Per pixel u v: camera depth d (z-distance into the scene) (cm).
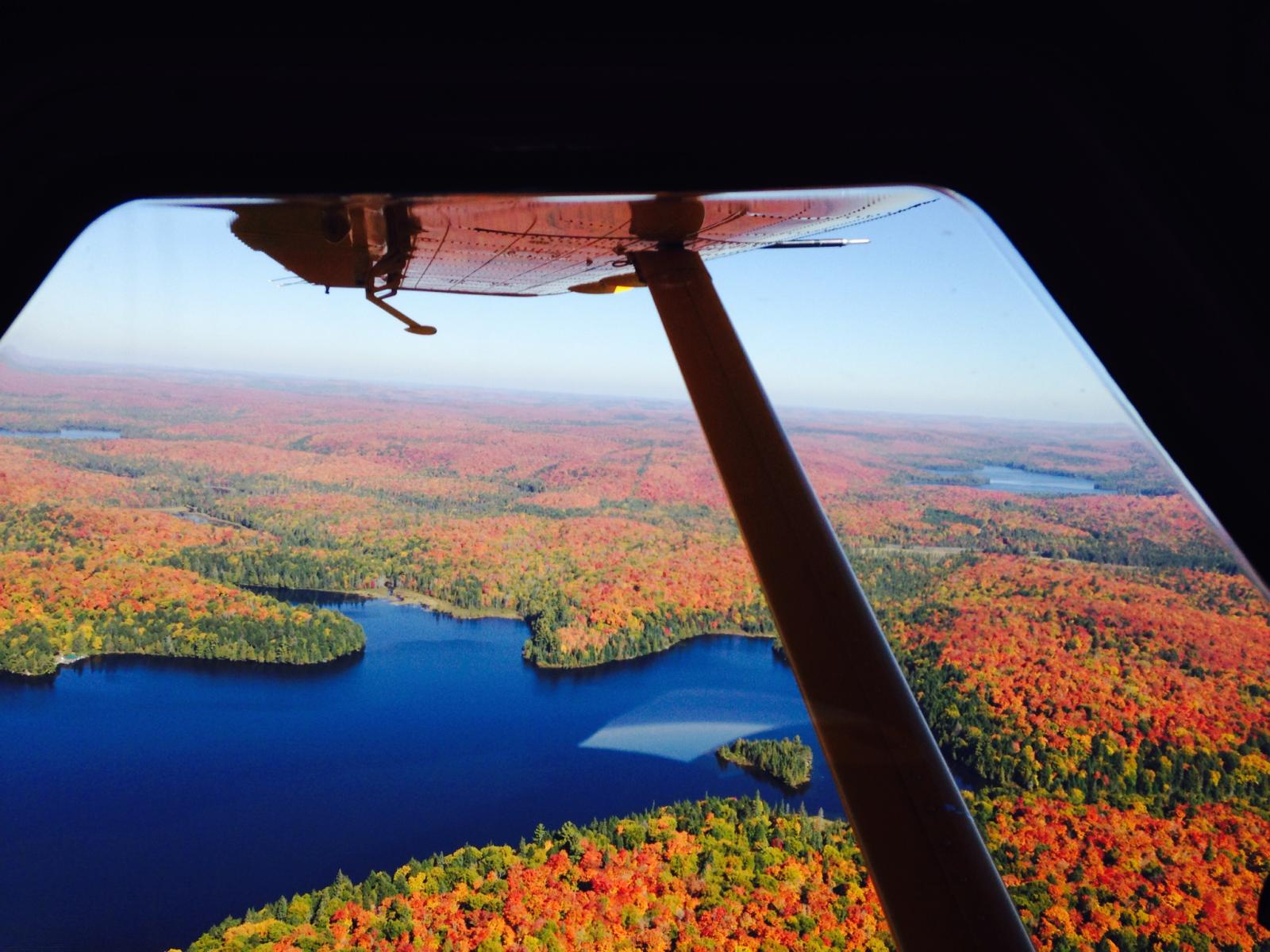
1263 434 182
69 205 180
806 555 261
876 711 221
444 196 189
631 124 182
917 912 179
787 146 191
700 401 327
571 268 536
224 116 175
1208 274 180
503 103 181
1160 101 173
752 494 285
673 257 397
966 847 188
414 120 179
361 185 187
